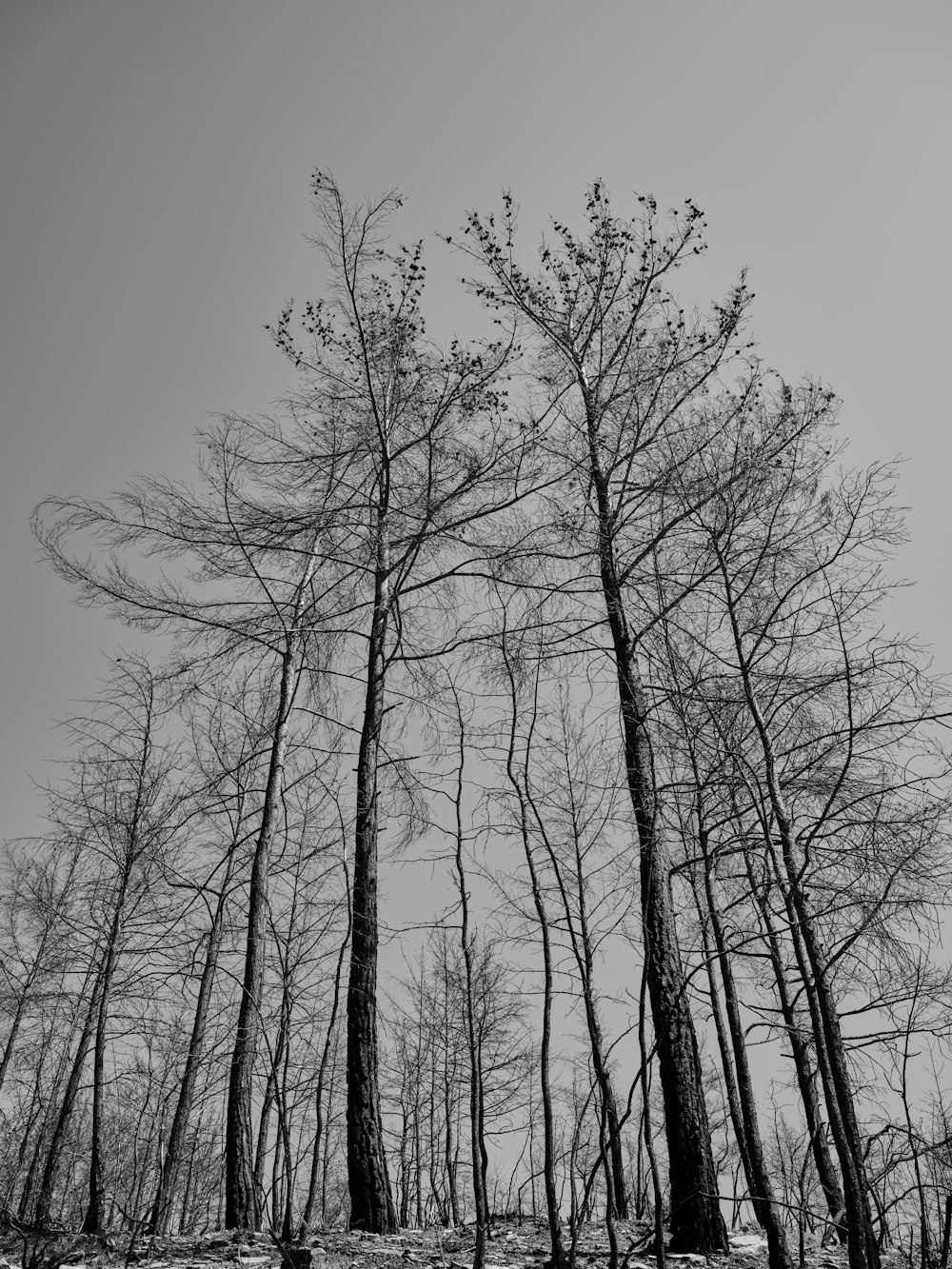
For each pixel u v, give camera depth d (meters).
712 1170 6.56
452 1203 9.42
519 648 6.83
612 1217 4.03
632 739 6.36
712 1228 6.39
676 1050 6.86
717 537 5.53
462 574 11.16
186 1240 6.84
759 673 5.50
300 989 6.20
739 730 5.40
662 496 6.55
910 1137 4.25
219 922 10.27
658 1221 3.92
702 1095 6.81
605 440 9.45
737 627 5.32
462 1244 6.66
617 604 8.04
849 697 5.10
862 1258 3.79
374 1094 8.19
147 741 11.59
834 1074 4.11
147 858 10.86
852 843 5.98
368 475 11.96
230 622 11.38
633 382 10.01
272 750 10.34
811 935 4.43
